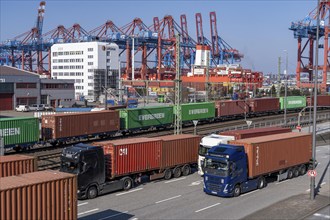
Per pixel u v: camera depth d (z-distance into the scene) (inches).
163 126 2149.4
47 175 678.5
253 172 1061.1
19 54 7332.7
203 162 1040.8
